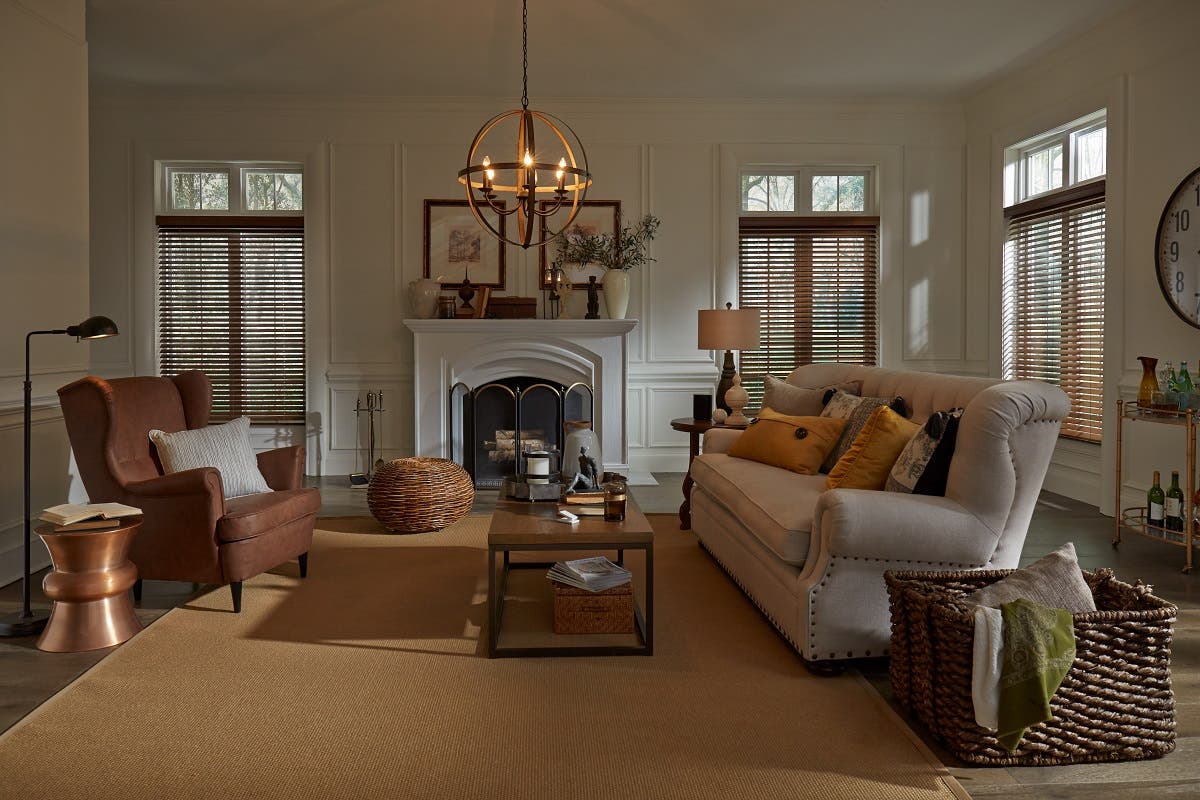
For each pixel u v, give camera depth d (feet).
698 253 21.95
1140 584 7.76
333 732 7.46
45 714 7.78
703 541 13.82
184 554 10.64
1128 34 16.12
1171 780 6.78
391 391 21.68
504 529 9.45
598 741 7.33
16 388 12.50
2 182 12.17
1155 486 13.79
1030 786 6.68
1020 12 16.01
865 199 22.62
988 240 21.30
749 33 17.04
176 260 21.70
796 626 9.04
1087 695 7.06
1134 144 16.02
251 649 9.50
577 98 21.49
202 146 21.17
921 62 18.89
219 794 6.40
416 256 21.54
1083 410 18.12
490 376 20.74
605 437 20.72
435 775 6.72
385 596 11.53
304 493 12.16
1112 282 16.63
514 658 9.32
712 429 14.78
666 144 21.77
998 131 20.66
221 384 21.90
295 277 21.89
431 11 15.79
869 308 22.45
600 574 9.96
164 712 7.84
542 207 10.72
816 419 12.76
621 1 15.35
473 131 21.45
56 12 13.55
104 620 9.64
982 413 8.87
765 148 21.89
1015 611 6.95
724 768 6.87
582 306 21.81
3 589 11.91
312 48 17.78
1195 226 14.30
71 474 14.11
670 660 9.27
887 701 8.24
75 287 14.12
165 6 15.51
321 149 21.30
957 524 8.73
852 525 8.57
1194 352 14.62
